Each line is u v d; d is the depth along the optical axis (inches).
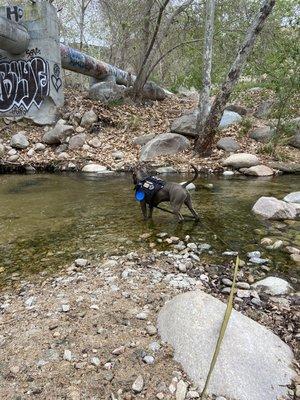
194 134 460.4
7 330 117.6
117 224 221.9
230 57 597.9
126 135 478.0
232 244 190.2
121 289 140.8
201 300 112.3
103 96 569.9
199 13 566.3
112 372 97.9
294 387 92.7
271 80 474.9
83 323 119.0
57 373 98.1
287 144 454.9
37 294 141.4
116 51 856.3
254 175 367.6
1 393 92.2
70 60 585.6
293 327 120.5
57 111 506.3
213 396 88.7
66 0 919.7
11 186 331.3
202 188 312.7
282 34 488.1
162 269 159.9
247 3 545.6
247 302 135.0
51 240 199.2
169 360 100.6
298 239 195.9
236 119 508.4
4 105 512.1
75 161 413.4
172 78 1019.3
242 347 97.9
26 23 491.8
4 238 203.3
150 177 220.8
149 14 576.1
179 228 213.5
